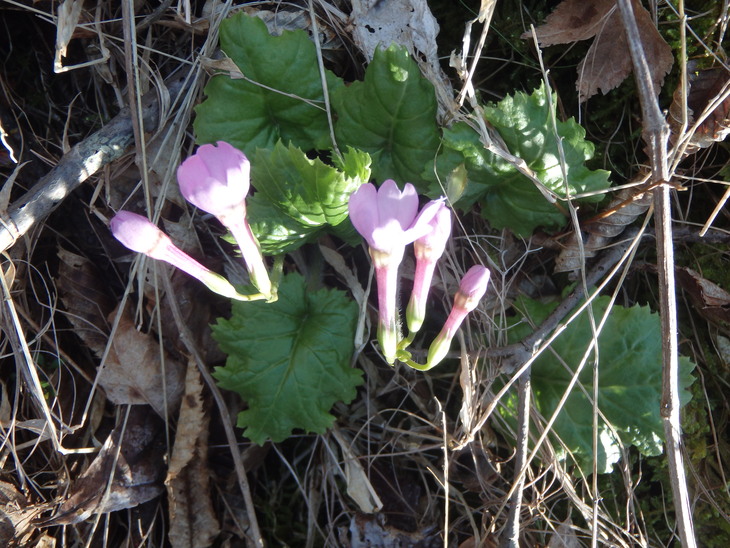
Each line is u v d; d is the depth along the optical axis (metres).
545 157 0.16
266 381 0.18
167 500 0.19
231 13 0.17
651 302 0.19
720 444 0.18
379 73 0.16
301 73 0.17
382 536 0.18
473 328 0.18
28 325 0.18
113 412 0.19
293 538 0.20
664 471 0.18
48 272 0.18
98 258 0.19
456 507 0.19
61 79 0.19
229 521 0.19
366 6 0.17
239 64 0.17
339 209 0.16
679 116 0.16
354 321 0.18
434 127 0.16
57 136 0.19
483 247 0.18
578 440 0.17
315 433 0.20
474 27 0.18
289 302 0.18
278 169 0.15
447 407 0.19
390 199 0.11
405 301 0.19
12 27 0.19
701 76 0.17
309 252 0.19
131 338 0.18
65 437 0.18
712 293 0.17
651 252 0.18
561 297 0.19
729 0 0.16
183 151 0.18
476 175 0.17
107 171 0.17
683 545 0.13
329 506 0.19
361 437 0.19
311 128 0.17
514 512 0.16
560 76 0.18
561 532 0.18
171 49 0.18
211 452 0.19
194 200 0.12
